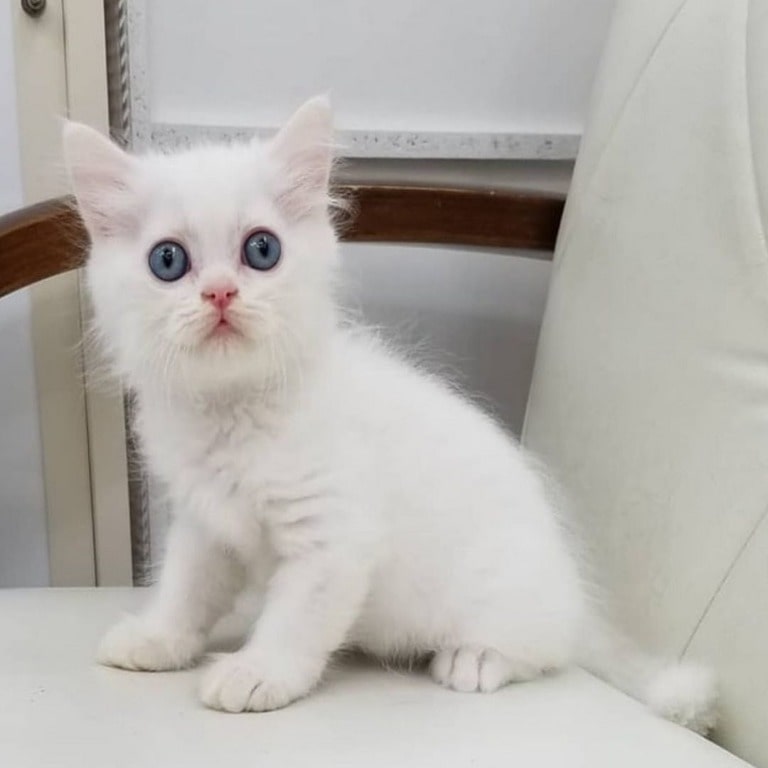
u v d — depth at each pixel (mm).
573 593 434
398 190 526
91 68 557
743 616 396
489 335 635
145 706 355
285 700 363
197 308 357
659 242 465
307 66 584
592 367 491
